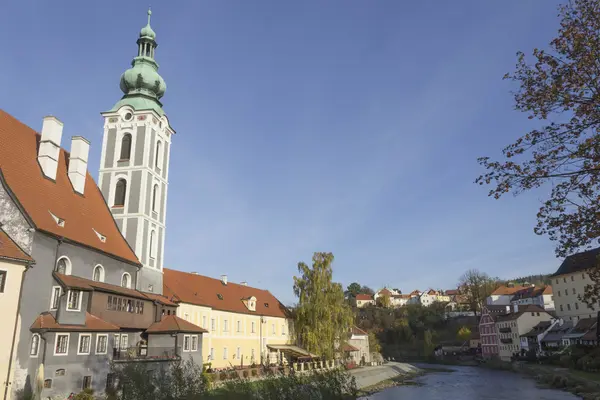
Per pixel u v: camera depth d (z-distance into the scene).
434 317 153.12
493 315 119.31
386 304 180.38
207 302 61.44
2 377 28.38
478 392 55.78
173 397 32.53
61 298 33.12
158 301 47.34
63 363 31.84
